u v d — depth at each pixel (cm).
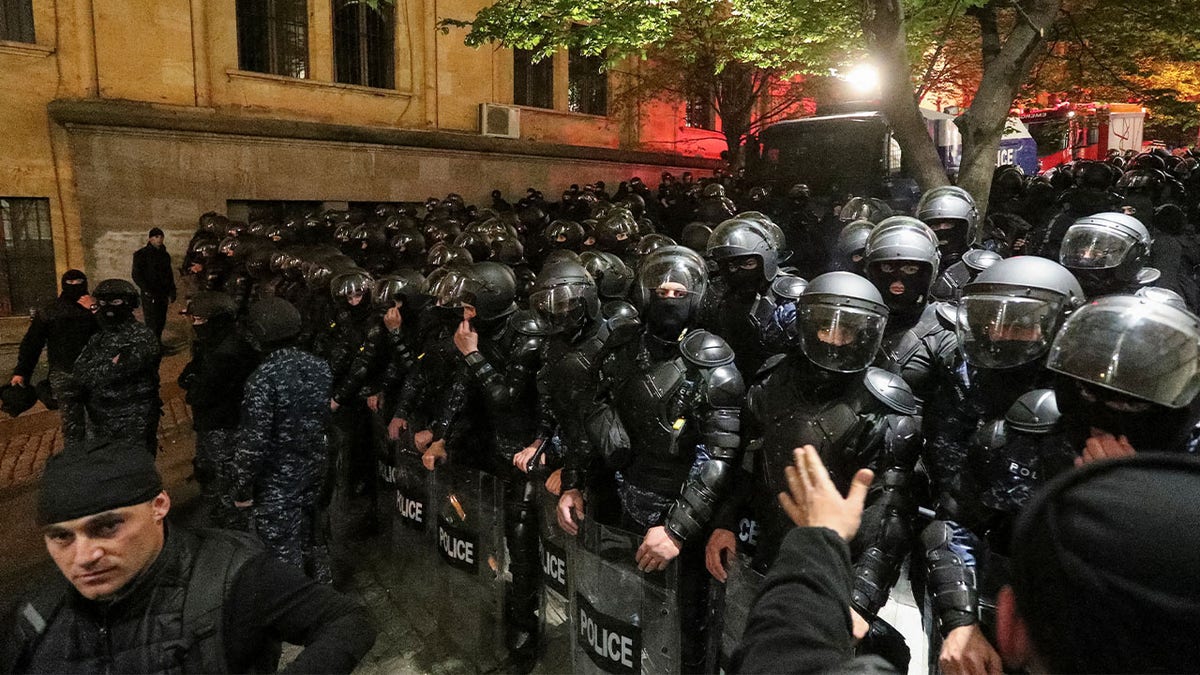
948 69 1308
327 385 382
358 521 535
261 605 184
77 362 484
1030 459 229
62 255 1161
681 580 315
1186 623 79
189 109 1271
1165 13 816
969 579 240
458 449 416
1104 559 84
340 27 1497
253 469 356
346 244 823
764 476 277
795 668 122
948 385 287
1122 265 373
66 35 1142
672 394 297
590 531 324
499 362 402
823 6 853
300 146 1410
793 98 1809
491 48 1722
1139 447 204
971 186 627
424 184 1616
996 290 252
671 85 1855
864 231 500
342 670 179
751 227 396
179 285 1245
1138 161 1098
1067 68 967
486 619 388
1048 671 92
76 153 1154
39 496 171
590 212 1063
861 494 153
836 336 246
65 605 181
